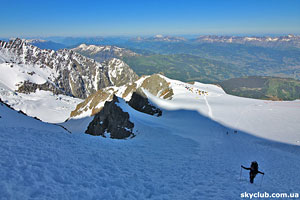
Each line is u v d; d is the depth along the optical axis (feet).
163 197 38.24
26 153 43.62
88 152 59.41
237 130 191.52
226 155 93.35
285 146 144.46
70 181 37.06
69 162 46.29
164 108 284.20
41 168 37.81
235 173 59.72
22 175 33.14
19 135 57.47
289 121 220.64
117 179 44.34
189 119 228.43
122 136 156.15
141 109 287.89
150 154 79.10
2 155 38.91
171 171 57.98
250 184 48.80
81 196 32.78
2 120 74.69
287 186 51.01
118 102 211.00
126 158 65.92
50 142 58.85
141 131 150.92
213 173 58.59
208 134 163.73
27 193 29.01
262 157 99.19
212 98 367.04
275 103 332.19
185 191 42.16
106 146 77.87
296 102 337.31
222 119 230.89
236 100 357.41
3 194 27.07
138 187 42.16
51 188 32.19
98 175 44.14
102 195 35.14
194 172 58.34
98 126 190.49
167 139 125.80
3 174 31.76
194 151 96.58
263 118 235.40
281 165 84.12
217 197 38.83
